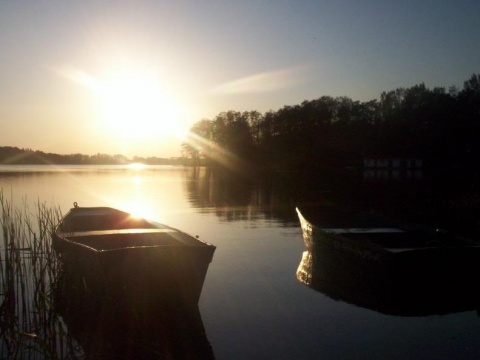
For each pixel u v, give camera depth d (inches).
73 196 1439.5
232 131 4119.1
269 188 1838.1
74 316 399.2
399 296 443.8
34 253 420.8
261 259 603.2
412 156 2940.5
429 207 1199.6
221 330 374.9
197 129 4608.8
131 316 396.2
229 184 2090.3
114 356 329.1
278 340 354.9
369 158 3006.9
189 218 982.4
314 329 375.9
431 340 353.1
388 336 361.1
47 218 504.7
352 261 484.7
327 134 3395.7
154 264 390.3
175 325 386.0
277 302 439.2
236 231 815.1
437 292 439.5
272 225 886.4
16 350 328.2
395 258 432.1
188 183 2158.0
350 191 1680.6
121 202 1293.1
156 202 1301.7
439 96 3179.1
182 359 324.8
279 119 3772.1
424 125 2979.8
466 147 2810.0
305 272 542.3
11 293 372.2
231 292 468.8
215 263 581.9
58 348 341.7
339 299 449.7
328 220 747.4
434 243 495.5
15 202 1209.4
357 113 3745.1
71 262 443.2
